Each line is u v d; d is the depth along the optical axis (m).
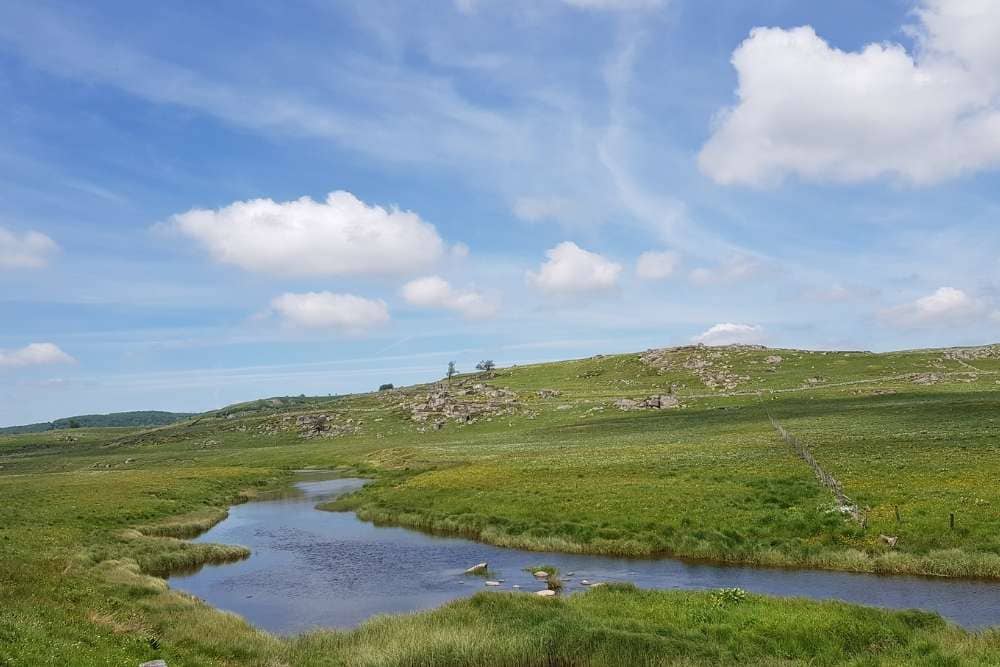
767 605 26.25
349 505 67.06
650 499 48.19
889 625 23.88
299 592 35.00
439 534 50.19
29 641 17.58
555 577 35.00
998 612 26.81
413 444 131.38
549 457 80.25
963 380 146.38
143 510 58.47
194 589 36.22
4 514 52.06
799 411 115.19
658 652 21.75
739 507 44.12
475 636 23.48
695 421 117.50
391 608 31.52
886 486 44.84
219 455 149.88
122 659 18.33
